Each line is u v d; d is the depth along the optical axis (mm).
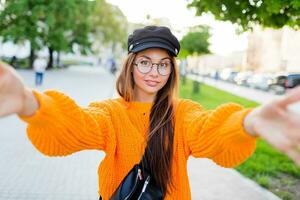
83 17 38812
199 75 57344
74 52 42562
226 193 6074
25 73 31656
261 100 23578
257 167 7395
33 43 33812
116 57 56375
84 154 7973
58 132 1630
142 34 2074
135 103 2129
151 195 1955
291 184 6578
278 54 48219
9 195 5598
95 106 2117
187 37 27797
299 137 1263
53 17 32062
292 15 6016
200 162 7926
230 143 1629
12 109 1353
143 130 2066
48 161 7398
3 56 40219
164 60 2100
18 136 9414
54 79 29047
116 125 2047
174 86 2145
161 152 2000
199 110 2117
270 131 1309
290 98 1289
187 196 2041
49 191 5828
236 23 6203
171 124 2043
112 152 2004
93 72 44594
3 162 7234
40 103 1488
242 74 41500
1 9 32156
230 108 1731
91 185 6176
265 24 6289
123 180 1979
